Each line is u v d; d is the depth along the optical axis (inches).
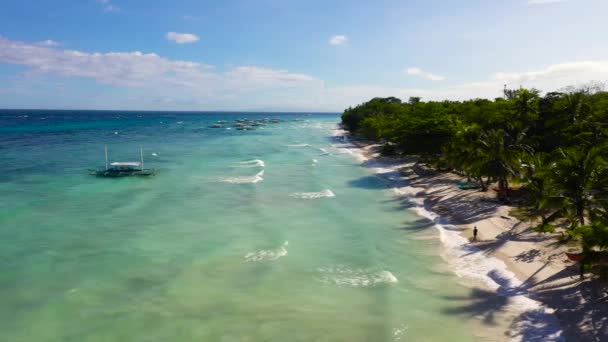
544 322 773.9
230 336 749.9
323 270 1048.2
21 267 1024.2
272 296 904.9
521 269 996.6
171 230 1350.9
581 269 887.7
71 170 2407.7
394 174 2458.2
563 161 995.3
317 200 1812.3
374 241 1268.5
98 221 1434.5
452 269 1049.5
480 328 773.3
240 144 4347.9
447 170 2361.0
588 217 964.6
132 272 1013.8
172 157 3144.7
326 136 5836.6
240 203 1738.4
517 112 2265.0
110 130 6151.6
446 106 3585.1
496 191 1711.4
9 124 7037.4
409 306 863.1
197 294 907.4
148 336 743.1
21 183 2028.8
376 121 4069.9
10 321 779.4
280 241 1255.5
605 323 741.3
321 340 740.7
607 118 2030.0
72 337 734.5
